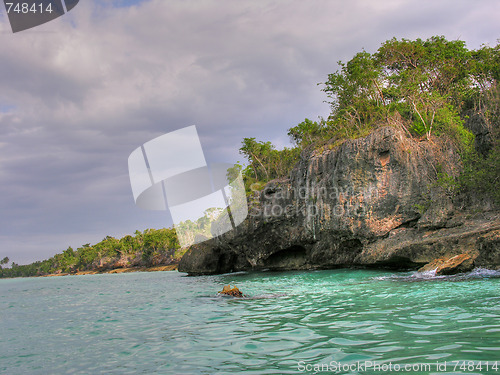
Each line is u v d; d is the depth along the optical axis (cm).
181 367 505
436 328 635
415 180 2062
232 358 533
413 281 1423
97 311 1222
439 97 2503
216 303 1216
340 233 2364
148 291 2009
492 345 516
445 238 1761
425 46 3666
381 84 3206
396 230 2055
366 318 770
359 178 2227
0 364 587
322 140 3106
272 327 746
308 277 2095
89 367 542
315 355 520
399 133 2166
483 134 2327
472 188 1962
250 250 3172
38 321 1065
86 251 13662
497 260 1476
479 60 3266
